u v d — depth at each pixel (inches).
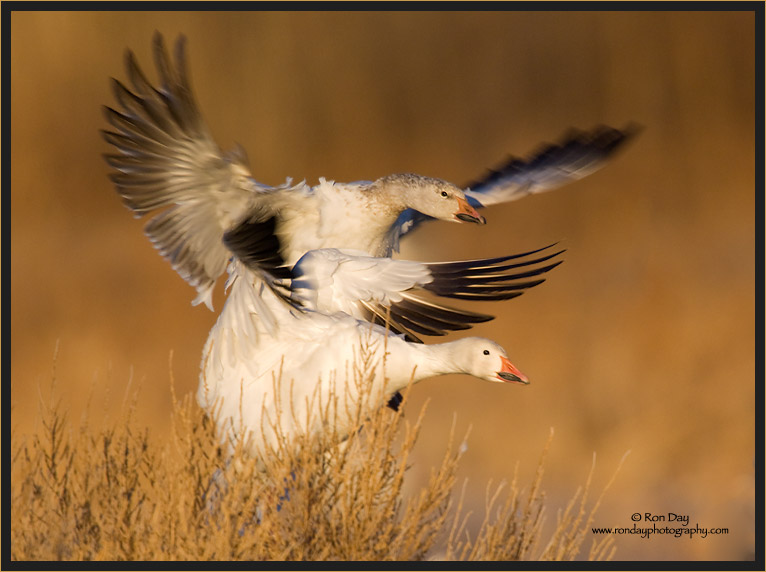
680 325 743.1
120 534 285.3
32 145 1323.8
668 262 915.4
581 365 717.9
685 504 559.2
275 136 1402.6
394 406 336.5
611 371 695.1
